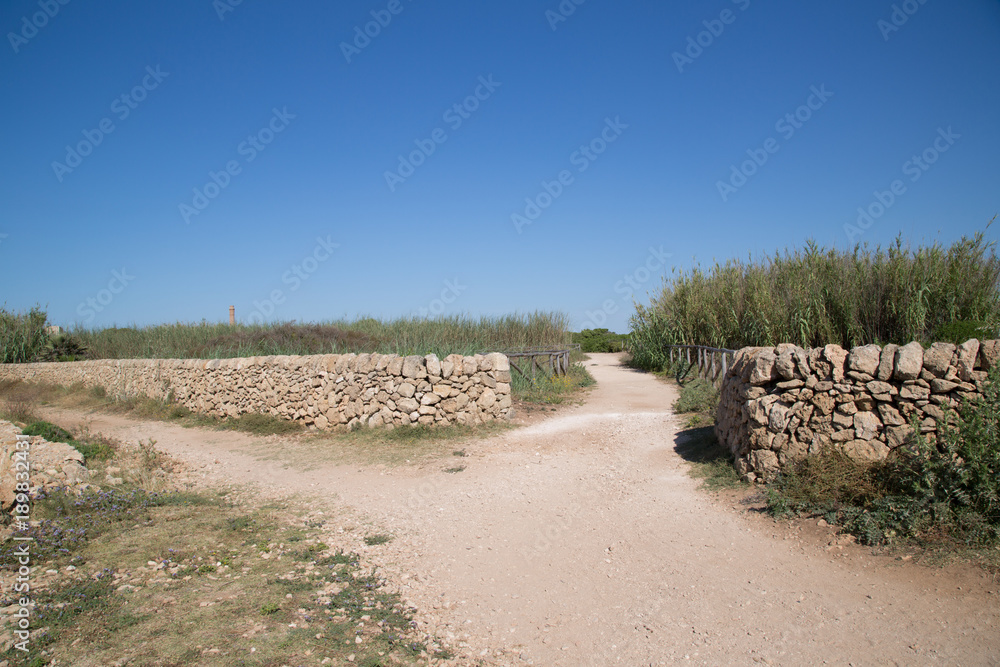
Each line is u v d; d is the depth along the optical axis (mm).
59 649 3615
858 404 5816
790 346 6656
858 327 11773
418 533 6125
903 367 5527
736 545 5266
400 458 9461
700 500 6488
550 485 7602
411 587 4816
